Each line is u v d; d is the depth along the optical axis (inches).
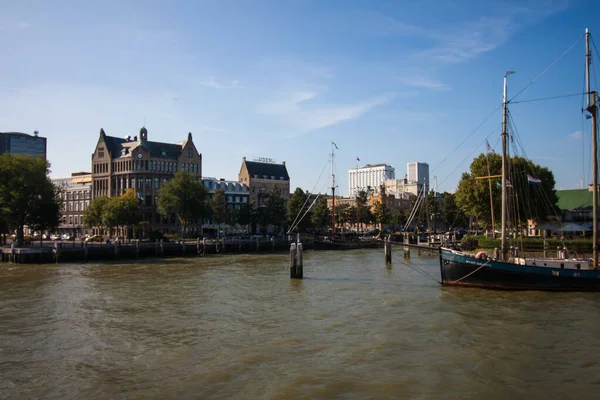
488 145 2544.3
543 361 1025.5
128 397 852.0
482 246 3169.3
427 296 1777.8
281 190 7071.9
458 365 1003.3
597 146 1828.2
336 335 1237.1
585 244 2819.9
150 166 5226.4
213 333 1262.3
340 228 6146.7
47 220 3678.6
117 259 3368.6
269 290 1952.5
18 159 3511.3
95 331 1285.7
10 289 1979.6
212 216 5221.5
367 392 866.1
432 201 6156.5
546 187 3713.1
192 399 841.5
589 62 1798.7
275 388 885.2
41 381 928.9
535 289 1844.2
